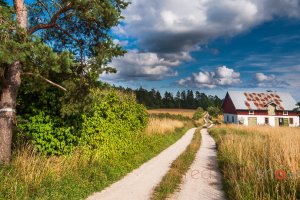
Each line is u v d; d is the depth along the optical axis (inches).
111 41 360.5
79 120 419.2
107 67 348.2
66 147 402.3
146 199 315.0
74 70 369.4
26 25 340.5
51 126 383.9
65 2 329.4
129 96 718.5
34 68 336.8
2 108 321.1
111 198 315.0
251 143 605.6
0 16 268.8
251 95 2583.7
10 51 261.4
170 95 6845.5
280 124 2480.3
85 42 389.4
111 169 411.8
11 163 315.6
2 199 247.3
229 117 2620.6
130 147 582.6
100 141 474.6
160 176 429.4
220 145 751.7
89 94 369.7
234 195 311.3
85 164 383.9
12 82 326.3
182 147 813.2
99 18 348.2
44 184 295.0
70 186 312.7
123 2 361.1
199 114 3073.3
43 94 372.8
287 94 2647.6
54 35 388.2
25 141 372.8
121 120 589.6
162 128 1039.0
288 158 367.6
